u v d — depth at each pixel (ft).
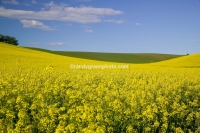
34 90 45.03
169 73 93.71
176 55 340.18
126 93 47.21
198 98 54.39
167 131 37.91
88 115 31.14
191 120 41.06
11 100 36.58
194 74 92.43
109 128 31.19
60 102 41.83
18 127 27.55
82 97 44.34
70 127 28.04
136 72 92.99
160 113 40.47
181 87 63.21
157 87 59.06
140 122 35.53
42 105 34.32
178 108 40.47
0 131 27.09
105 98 41.52
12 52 154.51
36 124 31.17
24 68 86.02
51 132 29.68
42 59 132.98
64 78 62.75
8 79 54.65
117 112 36.19
